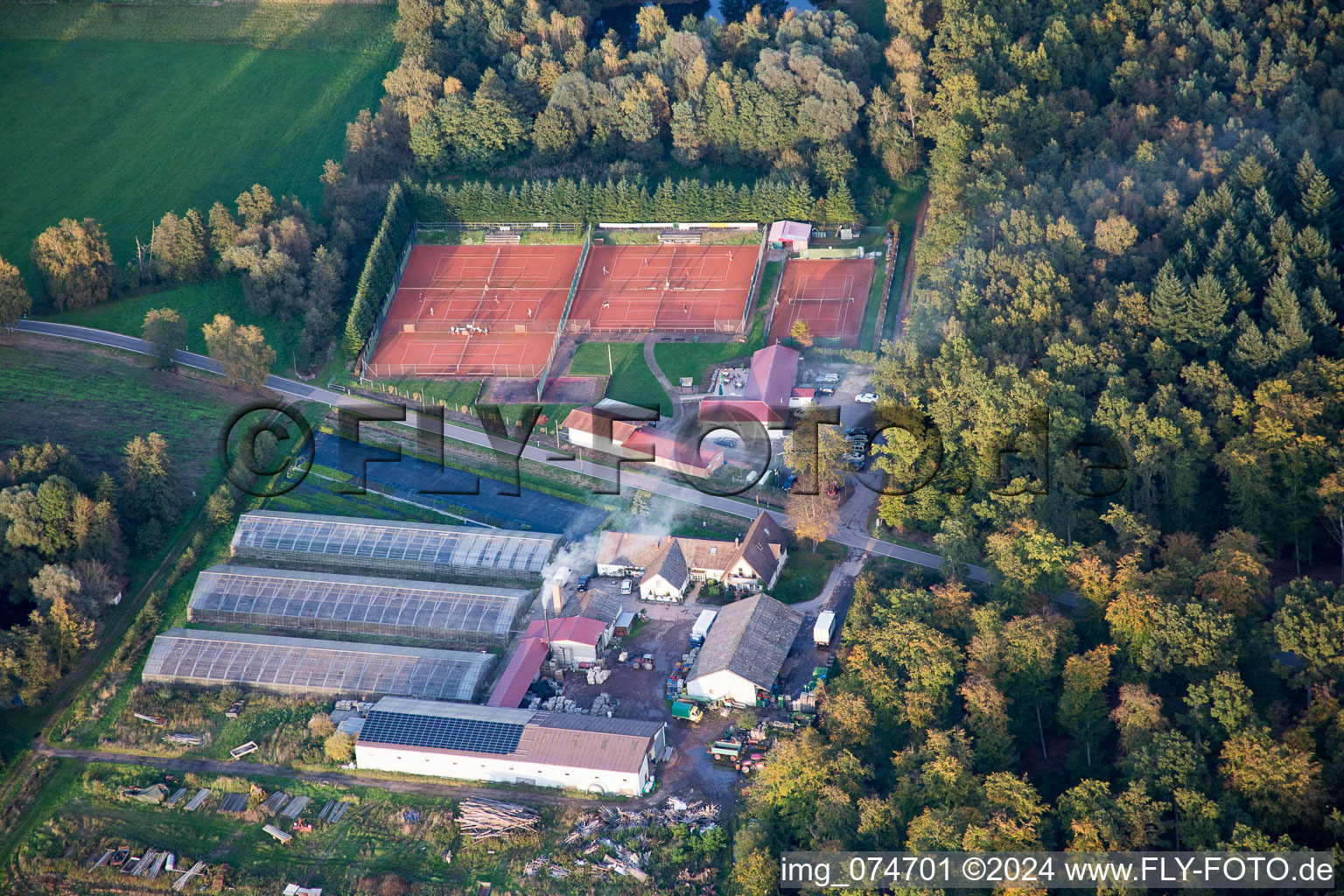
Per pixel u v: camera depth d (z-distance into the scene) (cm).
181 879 17350
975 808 15875
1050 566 18912
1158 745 16050
